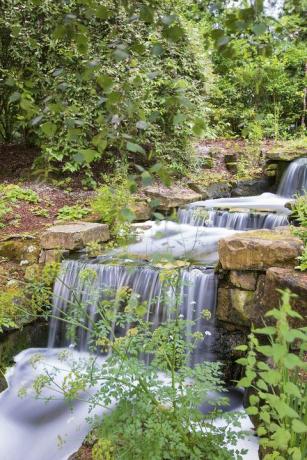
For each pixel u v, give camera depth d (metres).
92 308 4.15
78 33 1.52
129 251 4.86
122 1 1.53
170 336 2.25
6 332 4.11
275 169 7.63
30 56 6.18
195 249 4.89
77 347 4.25
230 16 1.31
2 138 8.73
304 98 10.42
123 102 1.49
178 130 7.02
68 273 4.47
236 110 10.19
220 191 7.25
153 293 3.97
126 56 1.45
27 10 6.02
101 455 2.17
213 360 3.85
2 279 4.54
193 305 3.95
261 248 3.51
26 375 3.93
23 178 7.05
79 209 5.92
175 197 6.31
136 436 1.86
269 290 3.25
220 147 8.87
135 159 7.02
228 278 3.82
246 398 3.29
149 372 2.03
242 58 1.83
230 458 1.96
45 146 5.78
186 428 2.02
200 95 7.77
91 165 7.27
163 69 6.49
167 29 1.44
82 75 1.54
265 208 5.91
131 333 2.21
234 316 3.71
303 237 3.79
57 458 3.01
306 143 8.13
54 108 1.43
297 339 2.71
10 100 1.50
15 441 3.24
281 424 1.76
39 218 5.80
